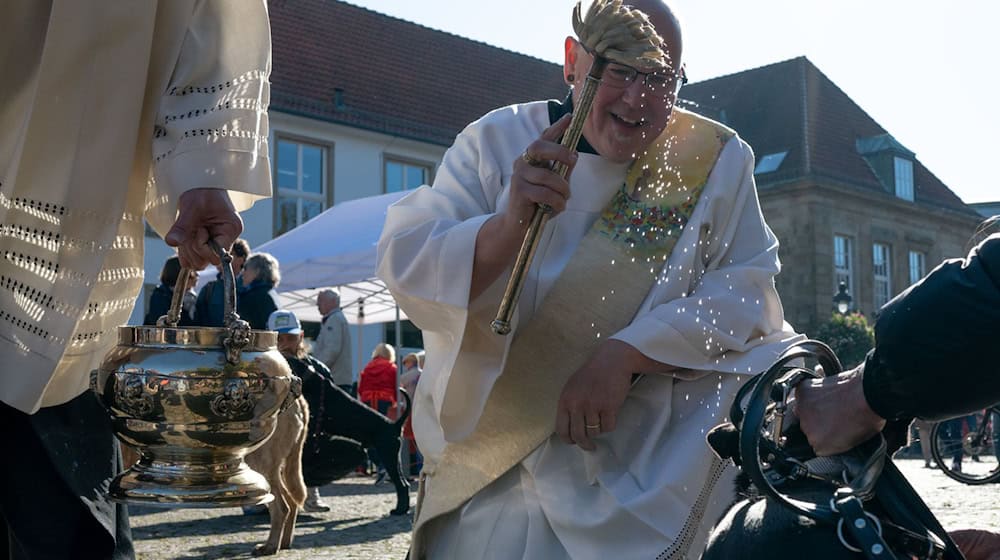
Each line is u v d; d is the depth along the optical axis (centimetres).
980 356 132
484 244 243
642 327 250
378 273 258
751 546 143
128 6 228
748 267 265
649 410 255
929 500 873
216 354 196
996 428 167
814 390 147
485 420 259
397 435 830
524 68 3328
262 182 234
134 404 193
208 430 194
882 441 145
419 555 271
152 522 761
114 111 230
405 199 266
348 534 710
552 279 258
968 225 4147
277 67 2769
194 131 230
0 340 228
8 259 231
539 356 257
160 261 2117
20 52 234
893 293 3900
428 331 267
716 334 253
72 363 235
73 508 235
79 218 229
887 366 137
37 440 233
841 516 137
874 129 4069
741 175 271
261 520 776
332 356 1089
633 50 213
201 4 238
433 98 3002
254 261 704
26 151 228
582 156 263
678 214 263
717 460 247
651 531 245
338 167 2705
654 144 267
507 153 270
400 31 3134
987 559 162
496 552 257
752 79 4038
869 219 3834
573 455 256
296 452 635
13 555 240
